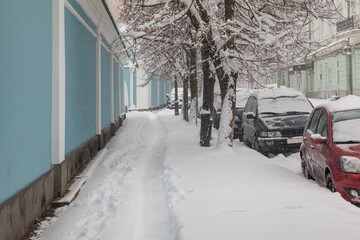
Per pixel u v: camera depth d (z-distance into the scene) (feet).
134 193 22.65
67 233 16.37
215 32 34.09
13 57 15.94
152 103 131.23
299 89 156.46
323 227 14.44
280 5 39.37
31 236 16.61
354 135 21.61
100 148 41.93
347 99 24.99
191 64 65.98
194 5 37.01
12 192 15.49
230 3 35.96
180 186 22.24
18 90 16.53
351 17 97.35
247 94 57.21
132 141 47.09
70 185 24.89
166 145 42.32
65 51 26.48
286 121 36.14
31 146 18.39
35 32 19.49
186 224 15.42
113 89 60.90
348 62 106.42
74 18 29.89
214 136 51.01
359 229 14.16
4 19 14.93
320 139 22.21
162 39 46.19
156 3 37.88
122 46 63.72
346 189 19.19
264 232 14.23
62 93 23.58
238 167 27.58
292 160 33.37
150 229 16.96
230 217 16.14
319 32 126.82
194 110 67.36
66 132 26.32
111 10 41.63
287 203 17.81
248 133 41.65
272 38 32.89
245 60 35.53
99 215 18.74
